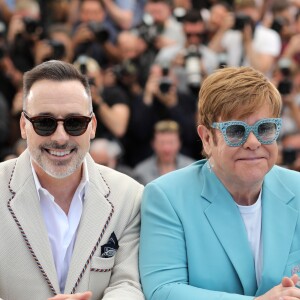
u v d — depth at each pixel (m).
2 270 3.98
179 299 3.89
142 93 8.77
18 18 9.80
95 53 9.45
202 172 4.18
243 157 3.88
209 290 3.92
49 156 3.93
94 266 4.04
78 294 3.77
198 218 4.06
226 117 3.87
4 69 8.91
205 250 4.01
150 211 4.12
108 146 7.82
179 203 4.09
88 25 9.53
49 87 3.89
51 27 9.83
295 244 4.07
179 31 10.05
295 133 8.53
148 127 8.69
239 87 3.85
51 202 4.05
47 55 8.62
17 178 4.07
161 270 4.00
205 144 4.06
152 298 3.98
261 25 10.62
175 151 8.17
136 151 8.70
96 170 4.19
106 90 8.70
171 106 8.69
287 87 8.79
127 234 4.19
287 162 7.90
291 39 10.16
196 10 9.91
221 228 4.03
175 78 9.06
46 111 3.88
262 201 4.11
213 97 3.90
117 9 10.58
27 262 3.97
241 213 4.09
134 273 4.09
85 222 4.07
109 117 8.45
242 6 10.25
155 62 9.52
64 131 3.89
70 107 3.89
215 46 9.62
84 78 3.98
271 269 3.98
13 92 8.98
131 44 9.48
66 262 4.05
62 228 4.05
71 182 4.07
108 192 4.18
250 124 3.85
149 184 4.19
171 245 4.03
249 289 3.99
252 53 9.48
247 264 4.00
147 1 11.05
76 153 3.94
